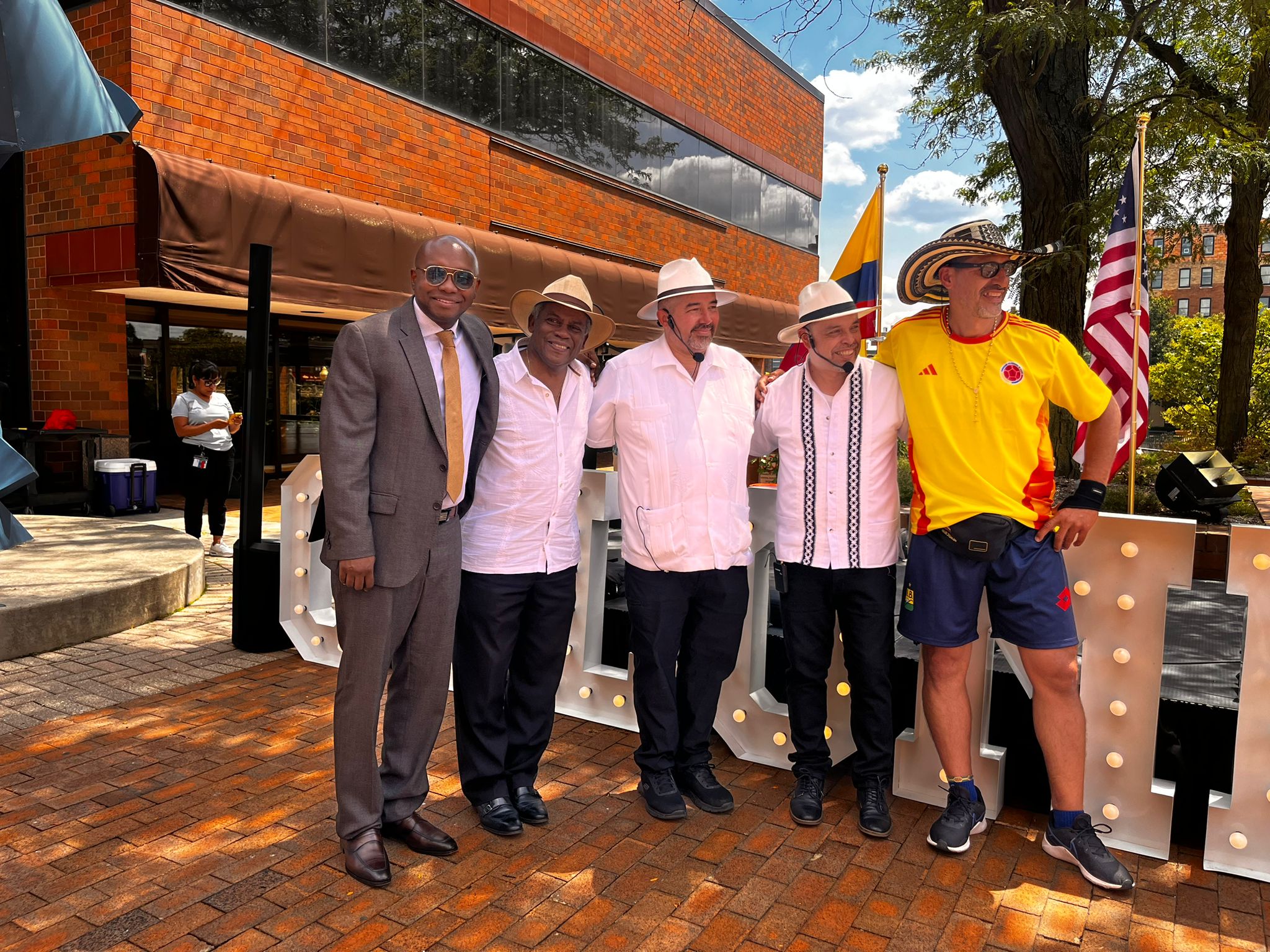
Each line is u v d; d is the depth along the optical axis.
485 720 2.99
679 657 3.23
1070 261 9.06
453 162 12.65
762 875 2.72
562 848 2.88
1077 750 2.79
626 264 16.81
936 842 2.86
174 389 11.52
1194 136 12.17
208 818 3.00
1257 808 2.73
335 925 2.43
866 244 5.24
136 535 6.97
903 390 2.87
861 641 3.00
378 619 2.61
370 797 2.70
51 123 3.43
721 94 19.83
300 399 13.21
